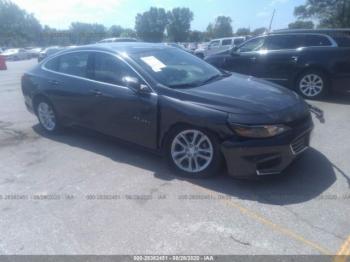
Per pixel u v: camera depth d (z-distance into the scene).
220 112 3.66
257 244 2.83
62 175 4.22
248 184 3.78
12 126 6.37
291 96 4.20
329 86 7.59
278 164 3.59
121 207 3.44
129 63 4.46
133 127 4.40
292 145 3.62
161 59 4.73
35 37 80.19
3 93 10.32
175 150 4.06
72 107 5.16
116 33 83.81
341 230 2.96
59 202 3.59
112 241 2.95
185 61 4.99
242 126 3.51
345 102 7.39
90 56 4.95
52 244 2.95
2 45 75.88
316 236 2.90
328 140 5.05
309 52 7.64
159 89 4.13
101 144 5.22
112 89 4.54
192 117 3.76
